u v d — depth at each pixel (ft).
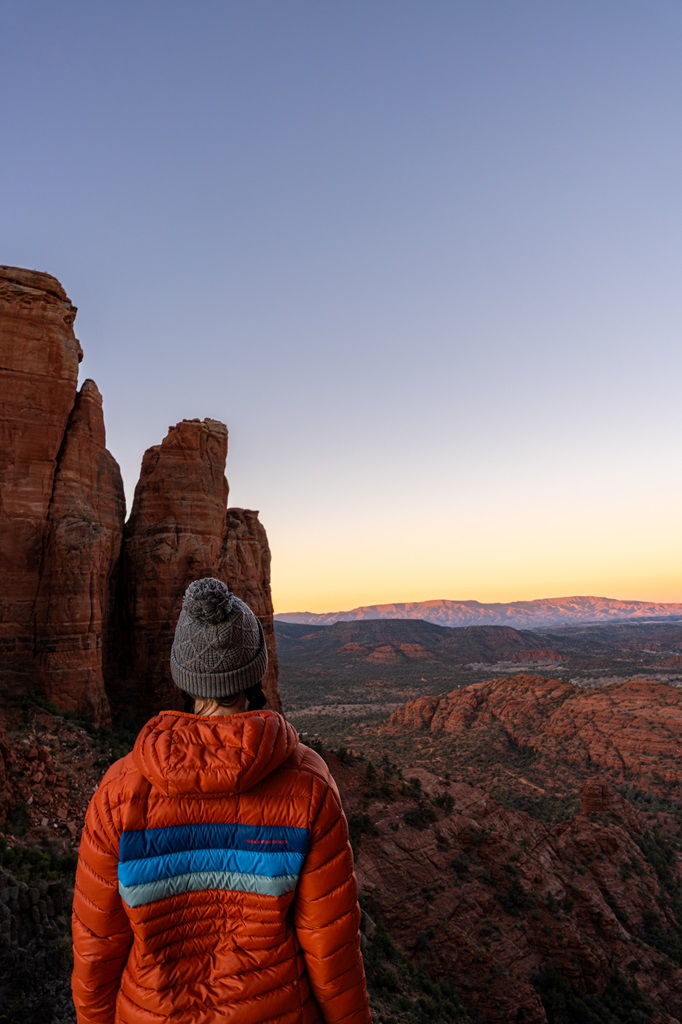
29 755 67.87
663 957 124.26
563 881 130.72
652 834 186.91
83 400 106.22
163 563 113.50
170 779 7.04
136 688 109.91
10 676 88.69
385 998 68.80
